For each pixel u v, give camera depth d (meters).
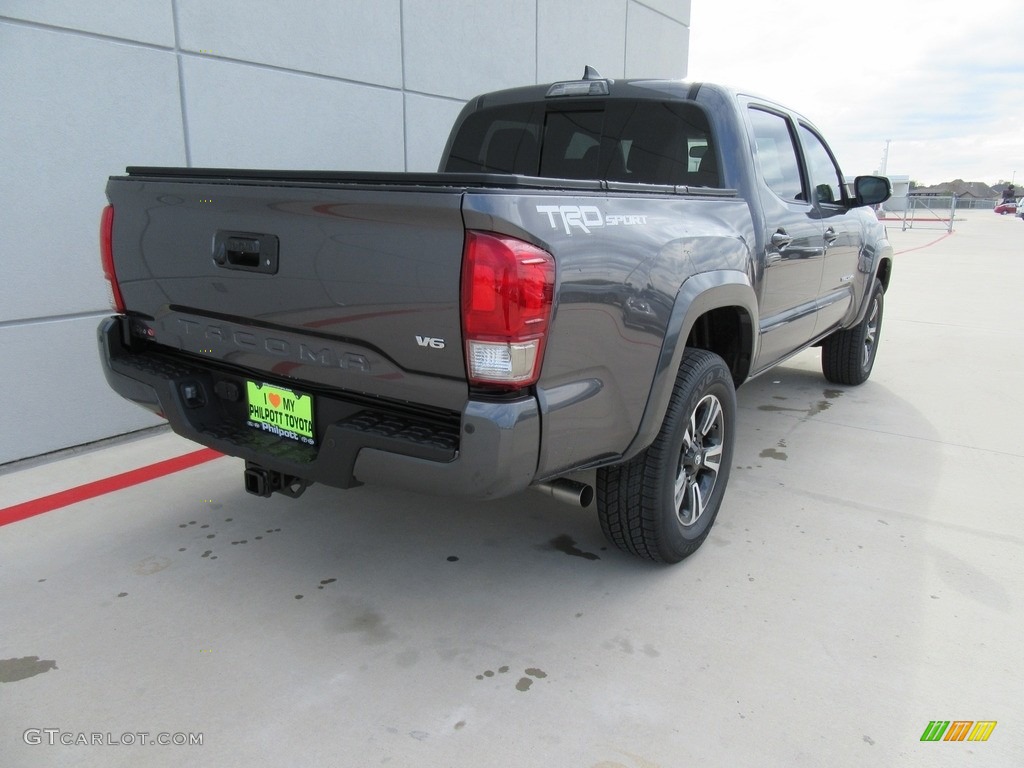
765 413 4.91
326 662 2.29
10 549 2.94
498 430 1.87
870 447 4.25
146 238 2.50
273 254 2.16
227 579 2.76
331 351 2.14
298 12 4.61
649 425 2.42
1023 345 7.15
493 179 1.88
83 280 3.81
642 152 3.34
